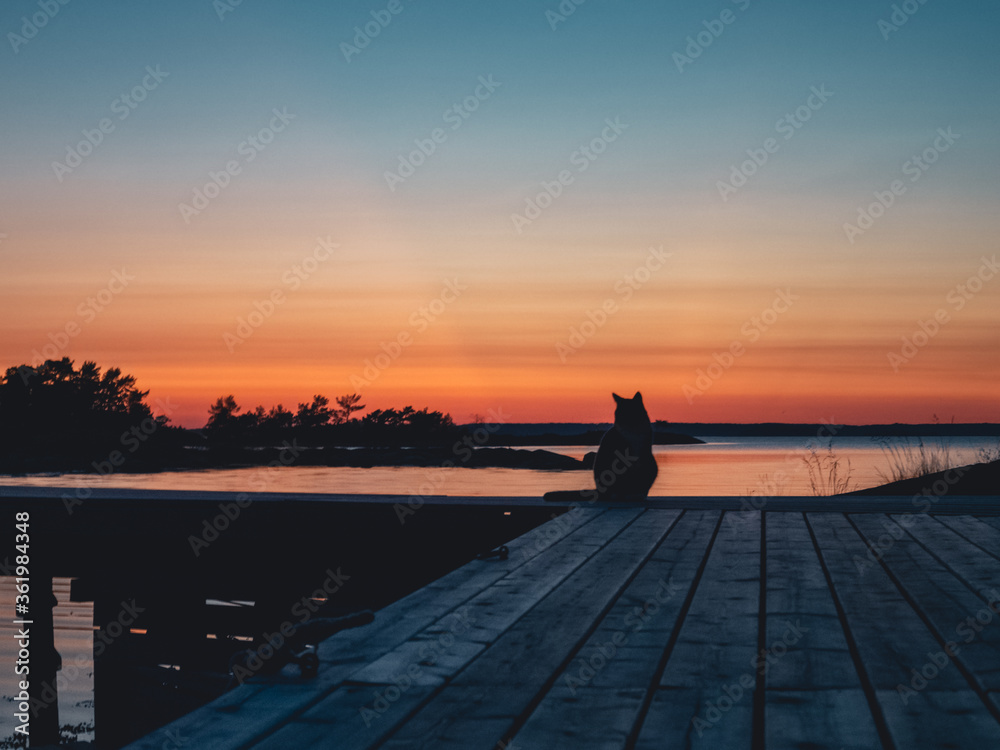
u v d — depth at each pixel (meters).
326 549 6.70
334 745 1.86
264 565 6.80
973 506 6.66
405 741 1.89
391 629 2.95
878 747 1.82
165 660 6.97
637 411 7.45
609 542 4.97
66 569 7.03
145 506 6.88
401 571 6.61
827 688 2.25
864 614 3.10
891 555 4.42
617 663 2.51
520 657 2.59
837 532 5.32
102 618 7.05
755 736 1.93
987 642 2.69
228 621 6.91
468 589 3.62
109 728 6.94
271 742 1.88
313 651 2.41
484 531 6.54
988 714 2.02
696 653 2.61
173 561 6.91
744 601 3.34
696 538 5.11
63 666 8.62
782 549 4.64
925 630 2.86
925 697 2.15
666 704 2.14
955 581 3.70
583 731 1.95
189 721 2.03
